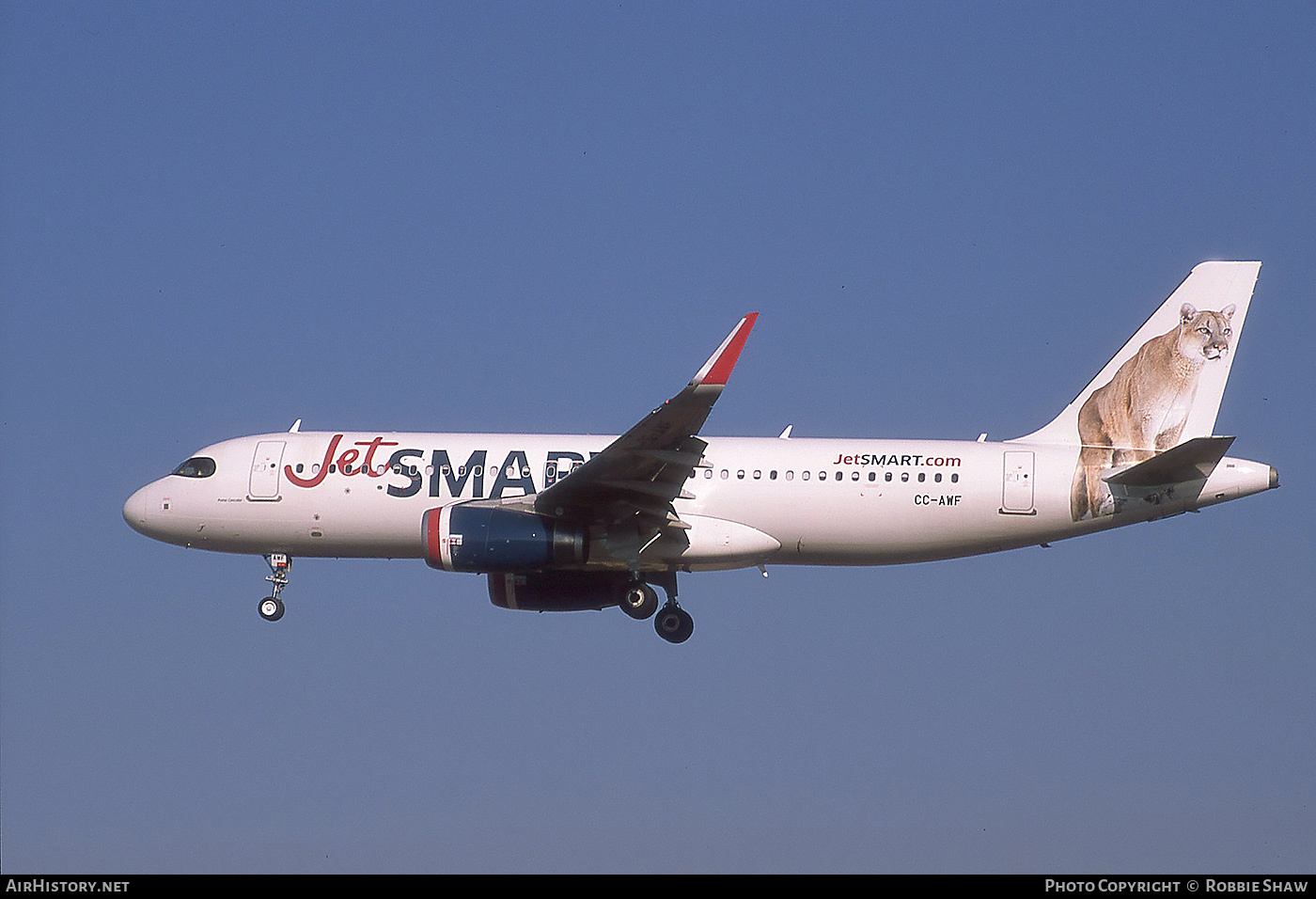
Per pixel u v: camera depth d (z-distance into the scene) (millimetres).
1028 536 142250
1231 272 145750
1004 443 144625
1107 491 141000
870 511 141125
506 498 140500
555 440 145125
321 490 144125
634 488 133000
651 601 145250
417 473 143375
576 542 135250
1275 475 139000
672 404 122000
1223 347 145000
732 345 119938
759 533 141875
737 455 143125
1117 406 145375
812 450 143125
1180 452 132750
